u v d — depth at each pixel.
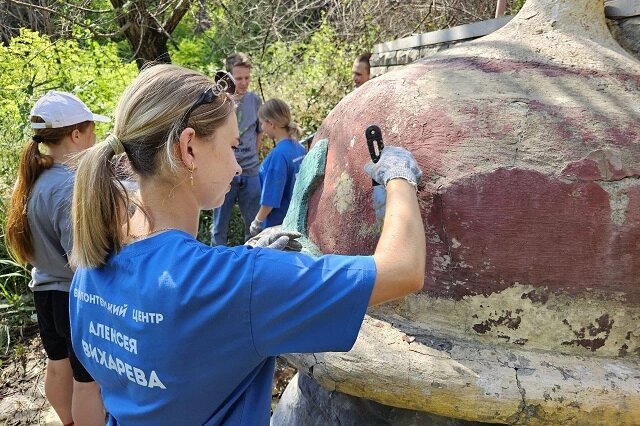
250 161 5.00
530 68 1.75
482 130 1.58
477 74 1.77
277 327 1.04
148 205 1.19
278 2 7.93
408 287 1.08
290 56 7.92
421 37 3.81
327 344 1.06
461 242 1.53
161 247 1.12
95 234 1.17
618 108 1.60
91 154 1.18
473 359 1.49
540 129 1.55
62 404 2.77
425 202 1.58
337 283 1.04
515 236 1.49
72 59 6.18
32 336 4.14
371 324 1.66
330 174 1.96
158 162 1.15
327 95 7.05
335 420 1.91
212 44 9.48
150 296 1.08
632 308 1.48
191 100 1.13
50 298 2.52
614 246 1.47
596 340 1.50
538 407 1.40
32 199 2.36
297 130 4.04
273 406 3.08
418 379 1.47
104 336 1.18
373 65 4.97
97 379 1.26
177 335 1.06
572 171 1.49
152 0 7.57
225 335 1.05
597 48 1.84
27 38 6.07
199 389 1.10
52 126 2.34
